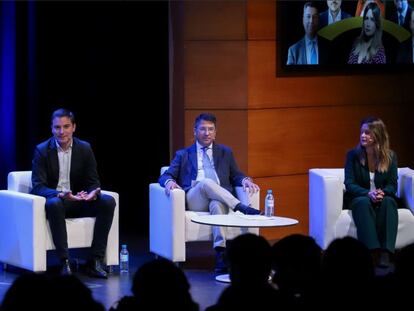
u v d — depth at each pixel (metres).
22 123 11.02
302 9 8.66
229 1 8.52
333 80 9.04
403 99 9.48
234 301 3.39
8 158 11.26
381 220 7.44
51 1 10.51
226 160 7.76
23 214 7.07
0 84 11.16
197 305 3.36
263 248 3.90
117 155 10.73
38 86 10.75
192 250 8.43
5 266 7.44
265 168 8.74
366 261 3.72
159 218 7.53
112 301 6.35
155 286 3.30
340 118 9.11
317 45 8.78
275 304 3.39
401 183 7.86
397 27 9.16
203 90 8.61
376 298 3.63
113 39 10.45
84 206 7.31
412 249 3.72
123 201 10.76
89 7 10.44
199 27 8.56
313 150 8.99
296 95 8.84
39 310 3.09
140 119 10.59
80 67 10.59
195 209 7.52
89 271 7.22
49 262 7.79
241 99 8.59
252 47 8.55
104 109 10.63
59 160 7.36
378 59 9.11
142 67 10.45
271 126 8.74
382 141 7.62
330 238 7.54
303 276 3.79
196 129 7.74
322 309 3.62
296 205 8.97
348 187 7.62
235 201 7.32
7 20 10.95
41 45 10.63
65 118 7.29
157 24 10.28
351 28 8.91
